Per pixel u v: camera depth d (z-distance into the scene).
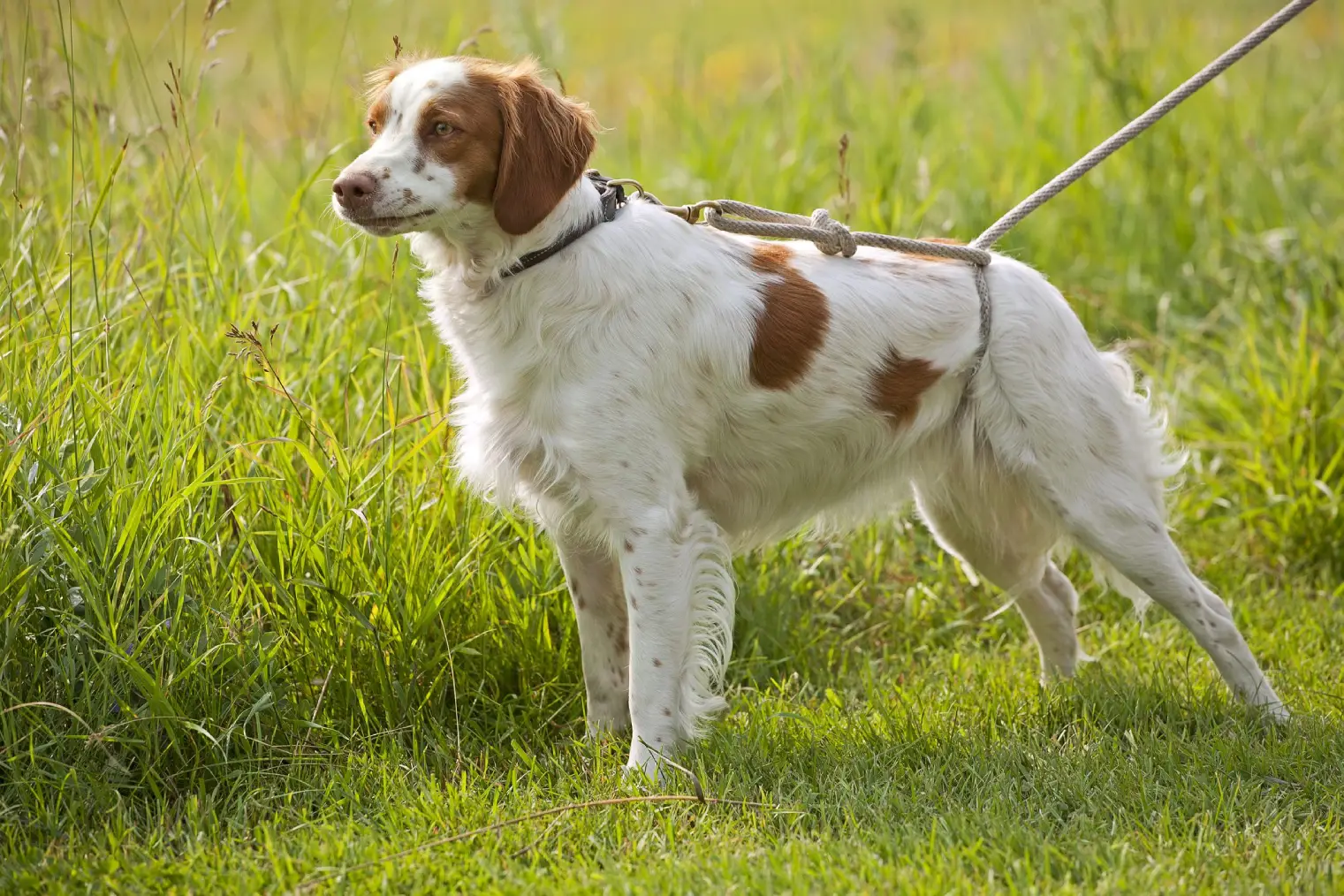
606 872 3.78
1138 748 4.53
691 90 11.67
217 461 4.82
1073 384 4.85
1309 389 6.84
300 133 7.66
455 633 5.12
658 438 4.52
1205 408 7.31
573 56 13.68
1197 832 3.99
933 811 4.15
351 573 4.88
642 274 4.48
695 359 4.56
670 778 4.45
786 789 4.42
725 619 4.76
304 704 4.71
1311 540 6.55
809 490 5.00
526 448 4.59
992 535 5.23
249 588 4.90
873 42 14.60
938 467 5.05
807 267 4.79
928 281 4.85
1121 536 4.90
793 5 17.94
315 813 4.31
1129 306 8.52
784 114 9.84
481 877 3.76
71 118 6.56
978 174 9.40
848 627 5.88
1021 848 3.86
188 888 3.70
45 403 4.70
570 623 5.33
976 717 4.94
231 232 6.88
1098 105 9.93
